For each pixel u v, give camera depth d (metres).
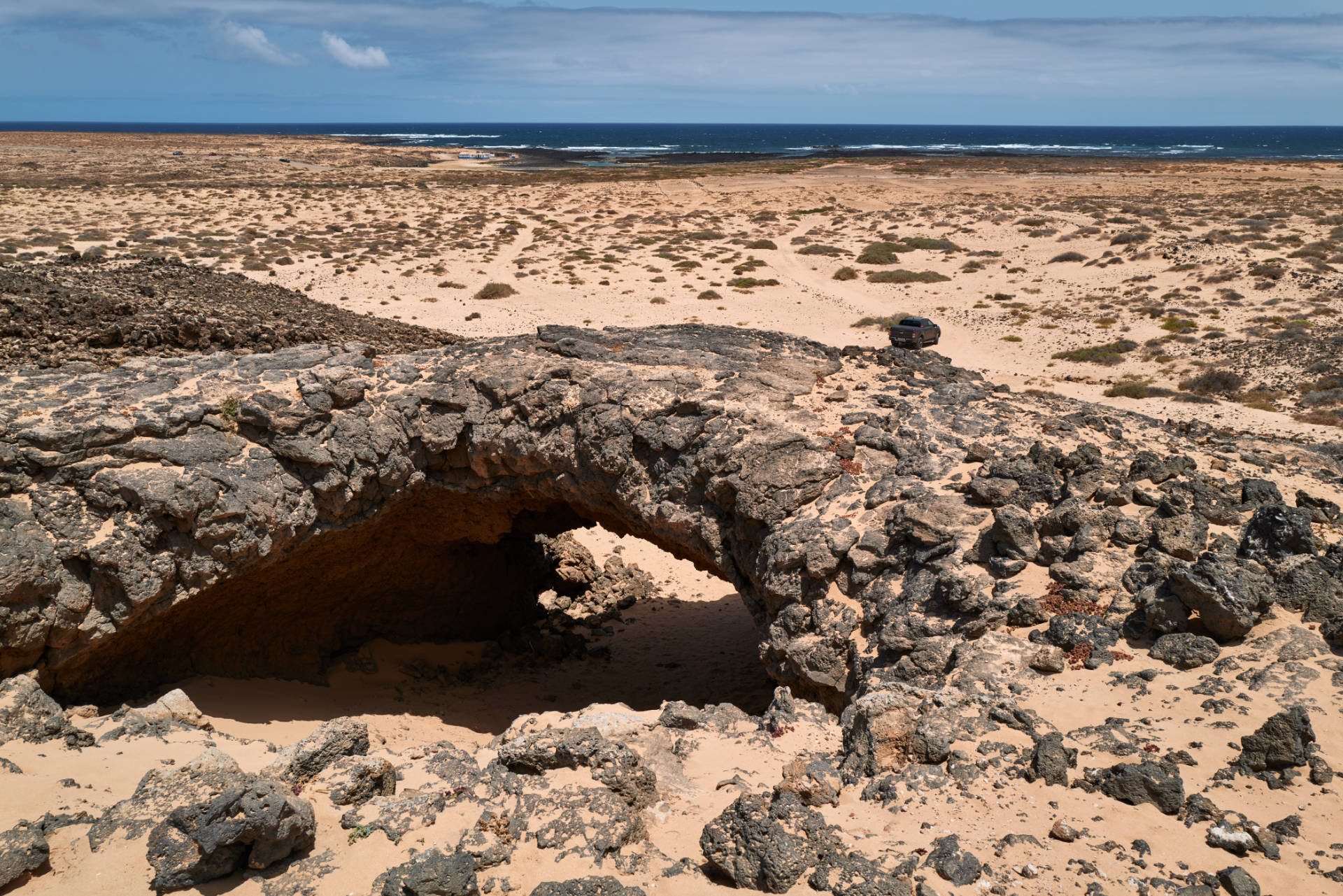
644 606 32.16
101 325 33.41
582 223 94.81
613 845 11.62
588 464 22.50
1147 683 14.00
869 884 10.34
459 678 26.22
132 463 19.45
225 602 21.98
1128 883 10.32
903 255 78.31
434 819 12.37
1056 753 12.23
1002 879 10.51
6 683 15.52
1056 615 15.96
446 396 23.06
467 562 28.28
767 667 19.66
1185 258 69.62
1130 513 18.03
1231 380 44.66
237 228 81.75
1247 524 17.22
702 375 23.22
